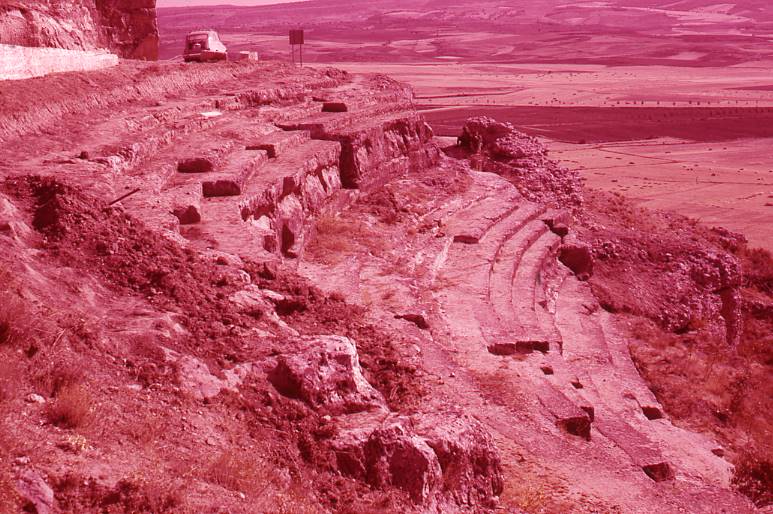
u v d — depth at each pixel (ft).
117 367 46.65
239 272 66.13
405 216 126.31
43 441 36.96
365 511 43.34
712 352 131.85
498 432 68.08
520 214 139.44
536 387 78.79
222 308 58.59
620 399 93.20
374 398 53.31
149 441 40.86
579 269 138.92
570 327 114.11
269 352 53.47
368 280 97.25
